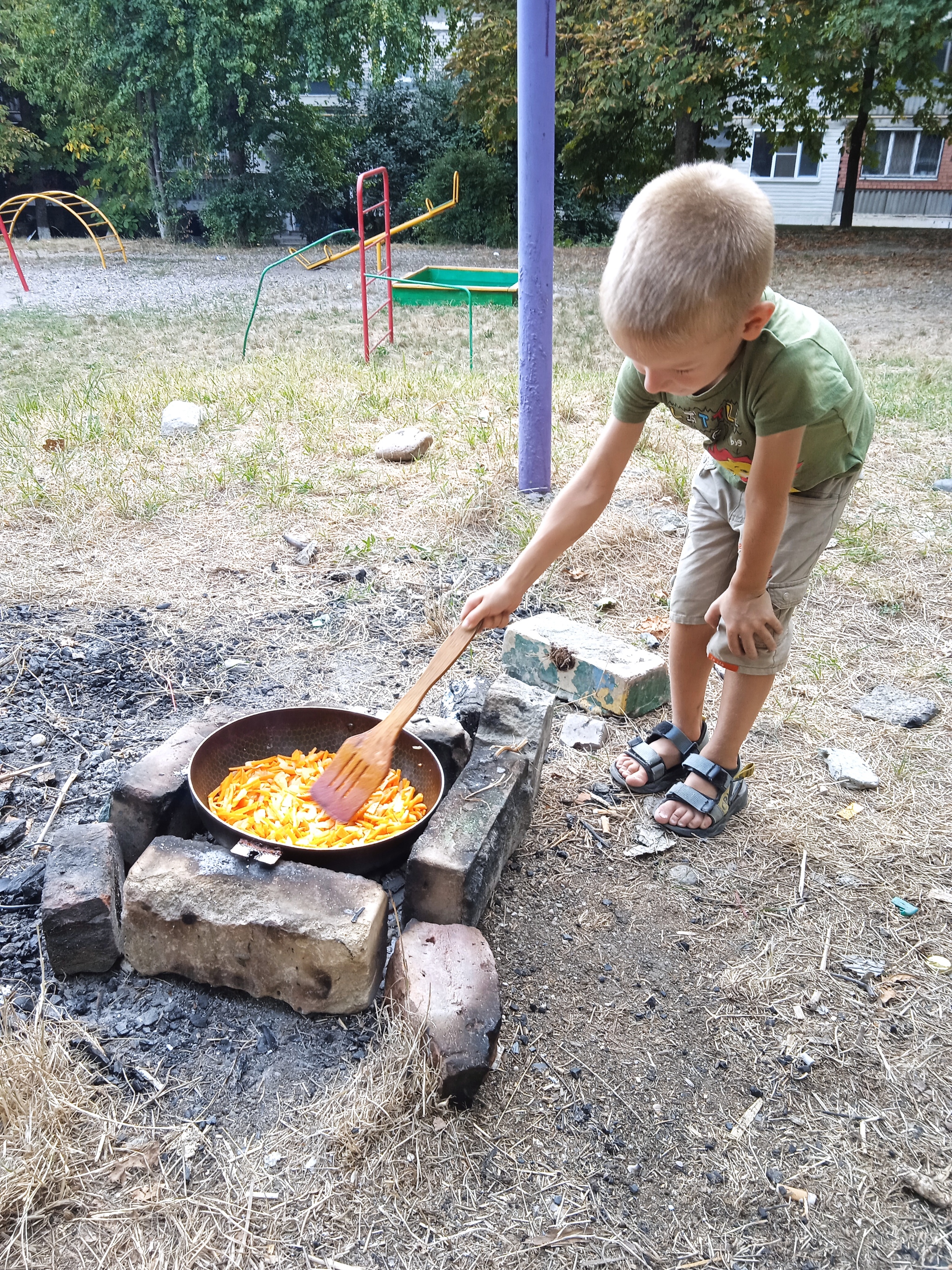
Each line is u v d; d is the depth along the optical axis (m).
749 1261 1.54
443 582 3.79
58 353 10.02
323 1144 1.66
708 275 1.58
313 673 3.14
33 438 5.31
